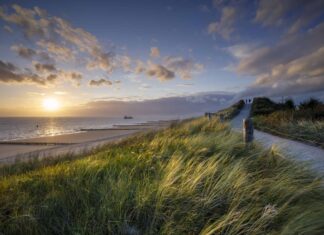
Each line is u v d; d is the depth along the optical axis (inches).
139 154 206.1
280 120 540.7
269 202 107.3
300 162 170.7
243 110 1728.6
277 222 93.4
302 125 409.1
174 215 97.6
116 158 195.5
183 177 129.0
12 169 257.0
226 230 89.2
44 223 96.1
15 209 105.5
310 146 291.3
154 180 130.8
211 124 450.0
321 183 128.1
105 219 93.2
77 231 87.6
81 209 104.0
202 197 110.3
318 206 101.1
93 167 164.6
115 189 114.3
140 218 100.3
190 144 233.1
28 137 1337.4
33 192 127.6
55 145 843.4
